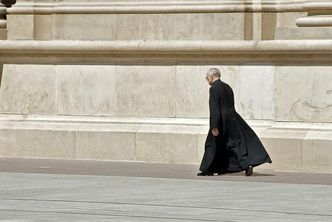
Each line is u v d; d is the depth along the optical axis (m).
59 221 24.58
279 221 24.62
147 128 38.50
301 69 36.12
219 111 34.25
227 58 37.75
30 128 40.22
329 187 31.23
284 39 36.56
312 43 35.62
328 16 35.97
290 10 37.91
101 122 39.41
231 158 34.44
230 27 37.91
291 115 36.31
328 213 25.97
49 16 40.84
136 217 25.20
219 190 30.50
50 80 40.41
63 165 37.47
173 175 34.38
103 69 39.53
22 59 40.84
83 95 39.84
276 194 29.59
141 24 39.19
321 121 35.84
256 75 37.31
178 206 27.14
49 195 29.33
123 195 29.33
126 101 39.19
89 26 40.03
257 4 37.94
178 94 38.44
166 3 38.78
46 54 40.34
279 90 36.53
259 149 34.31
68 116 40.09
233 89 37.69
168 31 38.75
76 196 29.12
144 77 38.91
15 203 27.73
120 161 38.78
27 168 36.53
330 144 35.28
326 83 35.75
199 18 38.28
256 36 38.00
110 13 39.66
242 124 34.44
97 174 34.66
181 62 38.41
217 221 24.56
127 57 39.16
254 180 33.12
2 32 41.53
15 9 41.12
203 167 34.34
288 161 35.94
